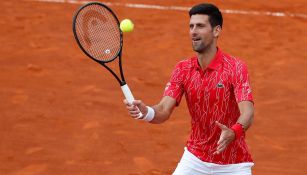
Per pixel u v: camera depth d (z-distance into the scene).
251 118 16.42
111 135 31.12
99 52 17.89
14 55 42.59
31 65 40.53
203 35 16.73
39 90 36.78
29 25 49.59
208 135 17.75
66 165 27.97
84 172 27.38
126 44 46.25
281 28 52.56
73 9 54.69
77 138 30.73
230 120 17.50
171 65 42.66
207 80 17.16
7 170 27.41
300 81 40.69
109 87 37.75
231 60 17.12
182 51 45.69
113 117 33.41
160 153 29.47
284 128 33.09
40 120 32.62
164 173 27.53
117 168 27.83
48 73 39.62
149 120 17.44
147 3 57.84
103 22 18.17
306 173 28.12
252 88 38.88
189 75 17.48
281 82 40.28
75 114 33.59
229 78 16.98
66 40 46.56
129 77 39.69
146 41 47.28
